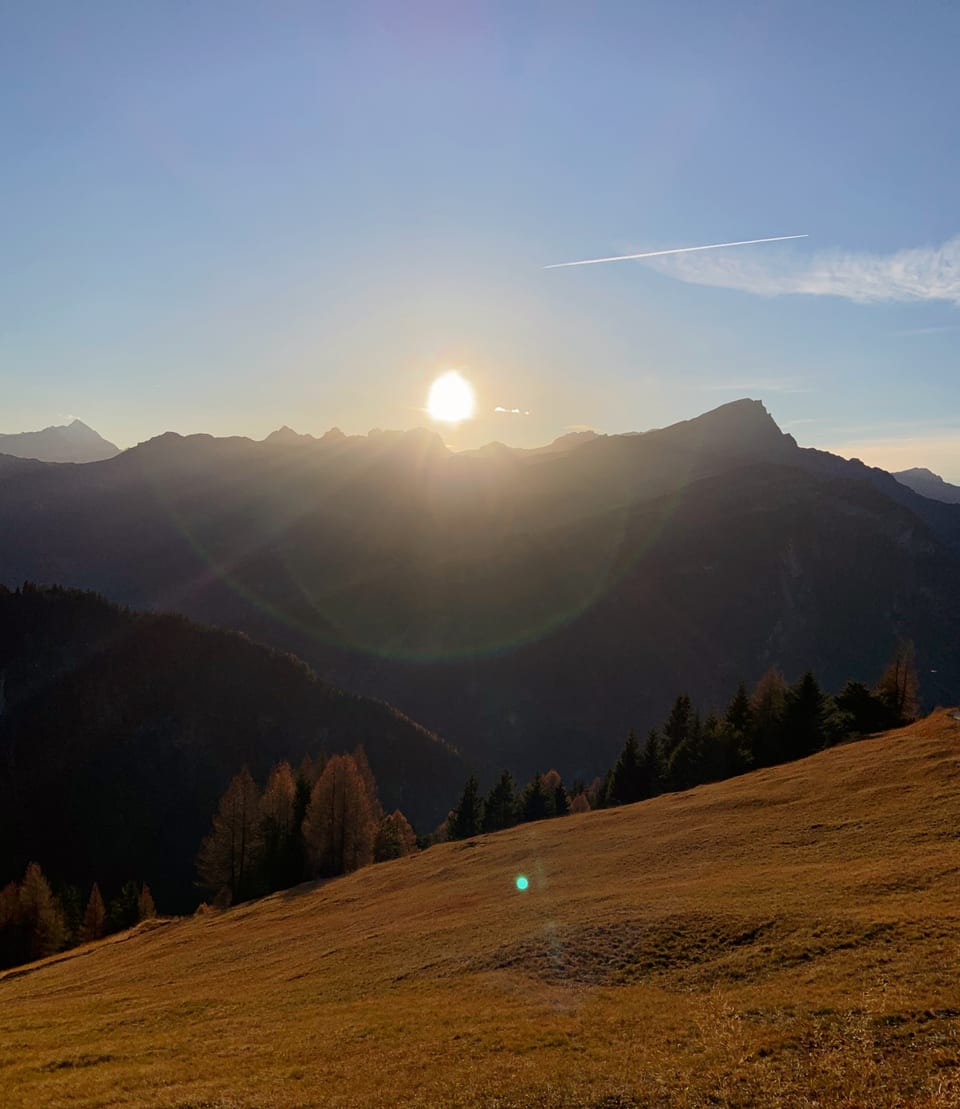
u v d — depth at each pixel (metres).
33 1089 21.12
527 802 103.75
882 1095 14.26
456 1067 18.95
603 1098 16.02
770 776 56.31
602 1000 23.14
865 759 51.81
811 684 80.88
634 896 33.41
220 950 46.78
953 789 39.19
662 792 85.81
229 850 83.44
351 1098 17.64
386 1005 26.50
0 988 51.47
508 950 29.78
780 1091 15.08
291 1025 25.95
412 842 101.50
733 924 26.62
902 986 18.89
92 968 51.81
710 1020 19.48
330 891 59.97
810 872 31.59
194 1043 25.22
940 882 26.75
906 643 87.25
